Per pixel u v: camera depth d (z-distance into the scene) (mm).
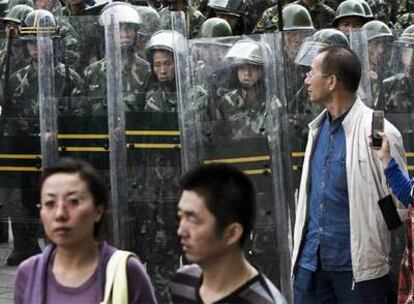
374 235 6266
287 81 8164
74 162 4645
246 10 13039
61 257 4621
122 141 8516
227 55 8305
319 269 6434
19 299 4676
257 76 8234
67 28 8844
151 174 8477
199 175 4273
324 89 6371
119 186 8492
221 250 4246
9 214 9273
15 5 12727
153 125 8469
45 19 8914
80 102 8750
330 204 6367
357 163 6277
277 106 8180
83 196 4566
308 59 8031
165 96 8469
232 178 4273
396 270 7488
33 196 9180
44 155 8805
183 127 8359
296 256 6551
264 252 8203
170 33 8484
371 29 9258
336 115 6402
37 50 8922
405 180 6090
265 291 4270
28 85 9109
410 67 8133
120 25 8523
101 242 4695
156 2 14211
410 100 8102
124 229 8484
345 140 6355
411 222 6102
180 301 4391
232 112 8289
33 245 9352
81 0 12414
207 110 8352
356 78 6363
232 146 8297
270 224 8203
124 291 4512
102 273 4555
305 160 6582
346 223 6328
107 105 8633
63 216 4527
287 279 8156
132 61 8539
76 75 8789
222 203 4215
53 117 8797
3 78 9172
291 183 8148
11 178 9195
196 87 8383
